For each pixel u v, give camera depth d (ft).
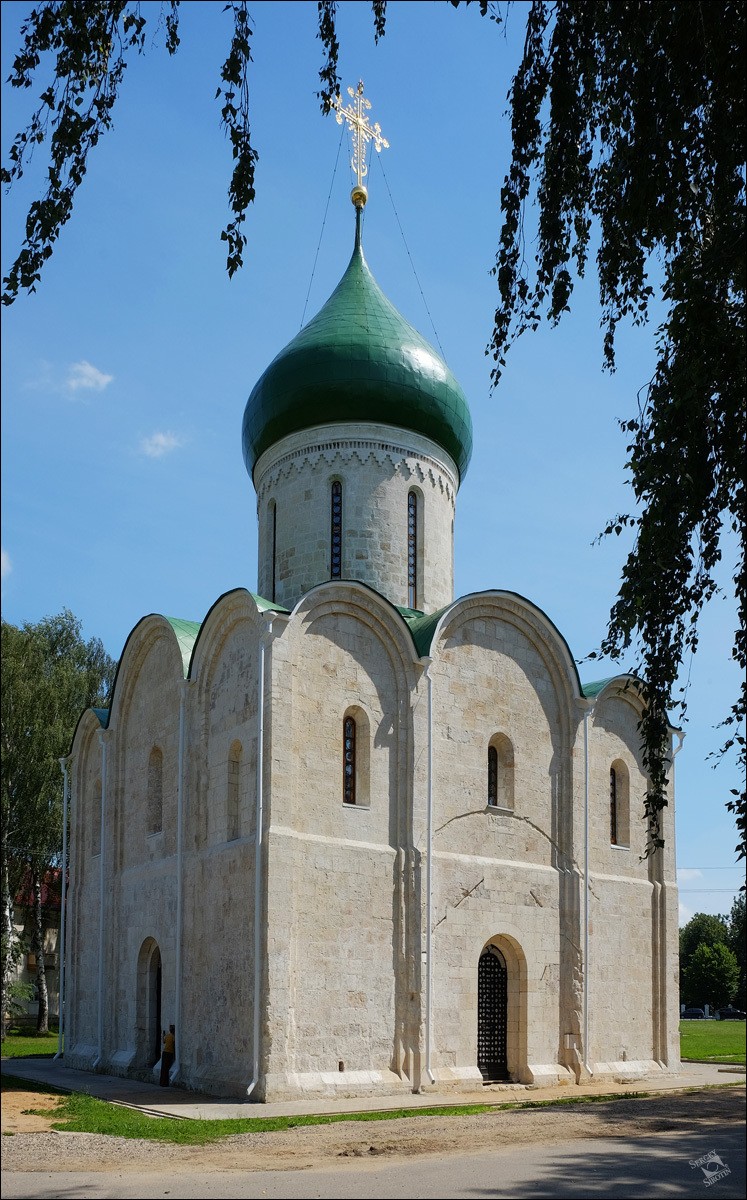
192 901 98.68
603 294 58.90
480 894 101.96
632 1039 112.37
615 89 55.06
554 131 54.75
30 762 165.58
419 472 119.55
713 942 355.77
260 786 89.66
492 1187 47.91
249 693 95.66
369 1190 47.60
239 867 92.43
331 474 117.08
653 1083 105.50
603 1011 109.81
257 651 94.79
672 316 54.08
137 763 116.78
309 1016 87.86
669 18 51.70
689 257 54.80
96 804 127.44
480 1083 96.48
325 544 115.55
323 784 93.71
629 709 122.42
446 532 122.31
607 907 113.39
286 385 118.52
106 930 115.55
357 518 115.65
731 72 49.93
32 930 190.29
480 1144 61.21
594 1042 107.96
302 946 88.84
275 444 121.39
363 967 92.17
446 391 120.67
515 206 56.44
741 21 49.49
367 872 94.32
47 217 52.70
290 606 115.96
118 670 121.49
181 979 97.76
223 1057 90.53
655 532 54.44
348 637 98.48
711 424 53.06
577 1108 79.10
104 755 120.57
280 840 88.63
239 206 54.65
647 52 52.80
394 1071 92.12
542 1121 71.05
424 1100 86.89
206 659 103.14
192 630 112.98
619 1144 60.13
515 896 104.88
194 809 101.09
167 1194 47.39
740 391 51.24
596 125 56.54
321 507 116.47
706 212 54.70
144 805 113.39
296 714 92.99
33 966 222.28
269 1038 84.38
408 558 117.70
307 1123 72.69
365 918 93.30
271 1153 59.72
